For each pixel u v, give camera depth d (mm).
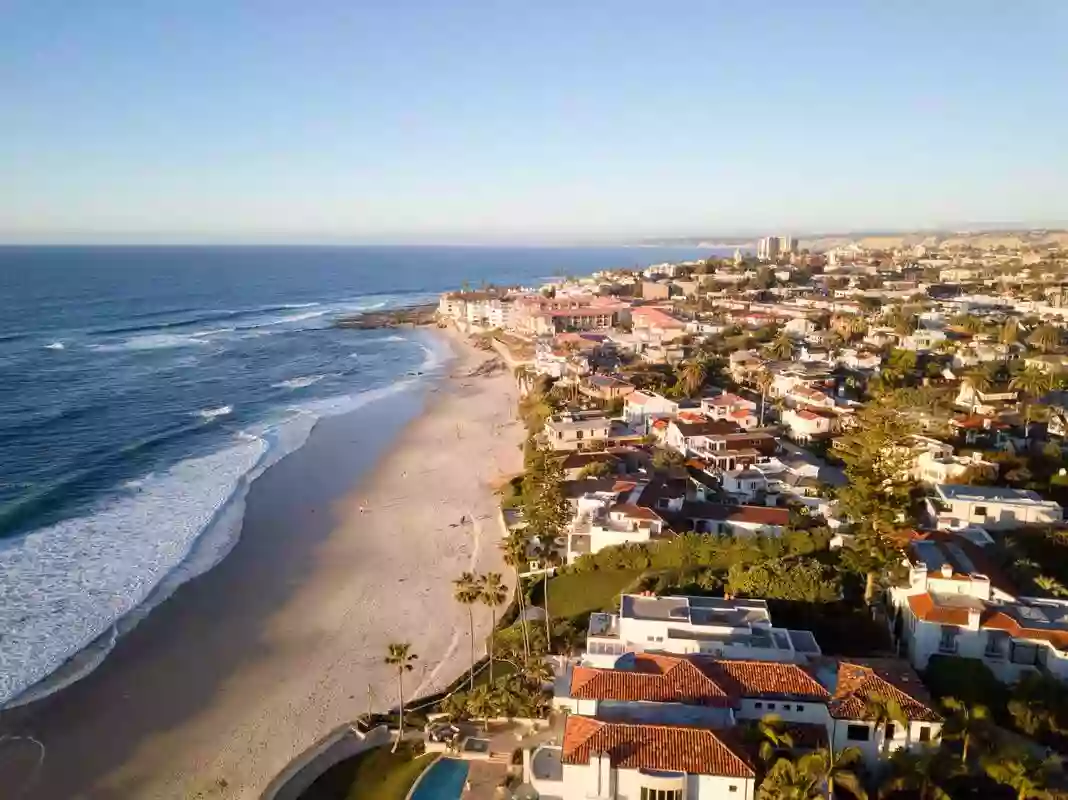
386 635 65312
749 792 36125
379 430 130250
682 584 62469
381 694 56625
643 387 136500
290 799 45469
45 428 124875
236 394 155875
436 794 43812
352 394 158625
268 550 82062
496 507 93750
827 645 54031
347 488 101562
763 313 198875
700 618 53281
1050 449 86125
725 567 66750
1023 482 80375
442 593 72562
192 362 189625
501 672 57062
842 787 37469
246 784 47625
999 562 60344
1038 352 139125
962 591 53156
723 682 43625
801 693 42781
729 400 116125
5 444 115562
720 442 96750
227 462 110562
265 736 52125
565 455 100500
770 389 129000
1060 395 109438
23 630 64375
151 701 56062
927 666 48719
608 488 84375
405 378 176750
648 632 51719
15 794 46750
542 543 74750
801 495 83750
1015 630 48906
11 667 59188
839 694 42656
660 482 85438
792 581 58469
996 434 93688
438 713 52844
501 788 42312
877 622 56406
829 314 193625
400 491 100500
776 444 98812
